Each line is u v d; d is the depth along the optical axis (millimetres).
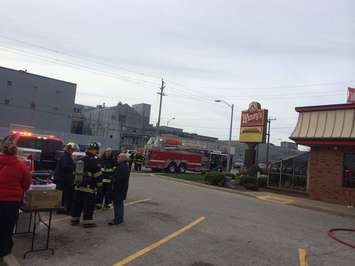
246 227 12328
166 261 7914
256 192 24766
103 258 7777
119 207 11000
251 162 33312
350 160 21422
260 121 32312
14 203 7113
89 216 10297
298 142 23406
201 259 8273
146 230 10586
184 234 10500
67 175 11531
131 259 7852
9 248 7176
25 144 14773
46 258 7496
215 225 12148
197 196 19781
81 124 83125
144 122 84562
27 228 9156
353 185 21172
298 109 23922
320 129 22531
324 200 22219
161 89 61250
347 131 21250
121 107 80625
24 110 61062
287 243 10578
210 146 46844
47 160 14547
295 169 26359
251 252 9242
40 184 8742
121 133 77812
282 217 15398
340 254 9875
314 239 11508
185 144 42094
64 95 65000
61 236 9250
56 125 64375
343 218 17328
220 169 45656
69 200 11609
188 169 41656
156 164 39188
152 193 19047
